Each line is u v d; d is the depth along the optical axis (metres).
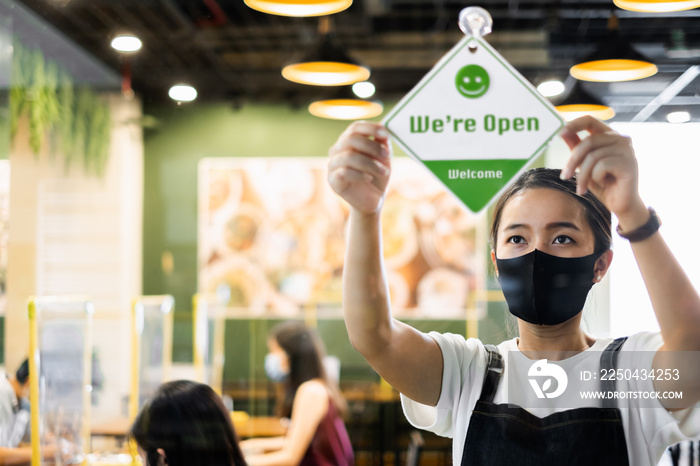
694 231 1.11
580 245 1.05
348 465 1.22
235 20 1.28
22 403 1.33
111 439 1.31
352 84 1.26
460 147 0.94
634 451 1.02
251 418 1.26
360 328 0.95
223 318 1.29
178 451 1.18
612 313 1.05
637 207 0.94
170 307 1.30
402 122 0.93
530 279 1.06
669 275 0.96
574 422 1.03
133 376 1.31
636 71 1.19
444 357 1.06
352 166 0.88
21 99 1.36
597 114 1.18
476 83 0.93
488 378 1.06
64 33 1.32
